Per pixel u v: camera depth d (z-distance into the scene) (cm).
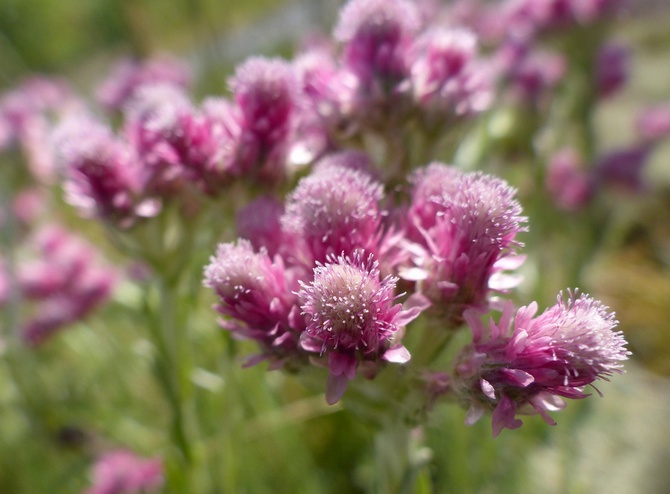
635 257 17
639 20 33
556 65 12
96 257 12
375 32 7
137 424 11
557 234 12
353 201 5
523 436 10
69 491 11
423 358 6
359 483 11
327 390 5
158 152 7
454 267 5
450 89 7
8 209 11
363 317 5
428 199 5
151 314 8
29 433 12
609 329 5
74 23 34
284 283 5
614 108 23
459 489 8
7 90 21
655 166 19
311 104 7
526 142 10
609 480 11
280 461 11
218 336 8
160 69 15
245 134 7
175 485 8
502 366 5
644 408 13
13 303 11
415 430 6
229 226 7
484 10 15
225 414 8
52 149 7
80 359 13
